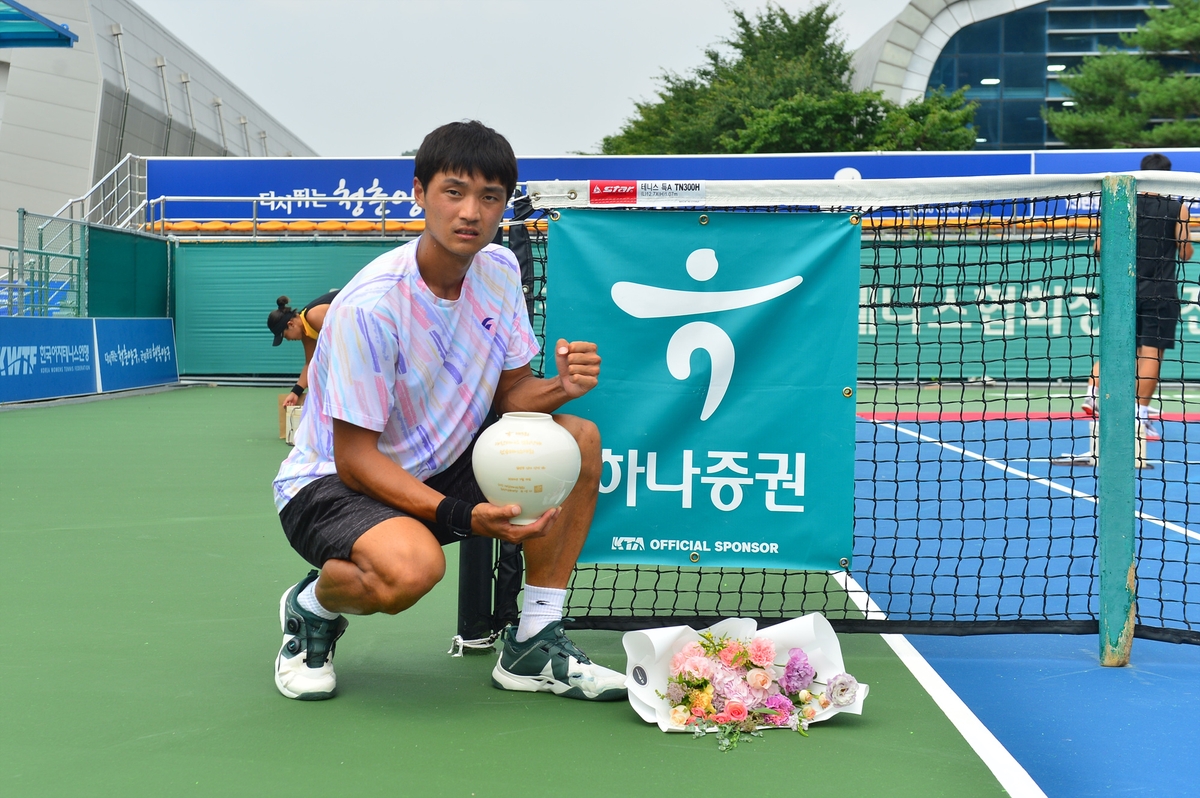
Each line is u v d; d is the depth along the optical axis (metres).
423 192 2.34
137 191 18.06
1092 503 5.61
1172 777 2.08
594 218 2.87
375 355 2.30
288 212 17.56
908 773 2.10
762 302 2.85
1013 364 14.30
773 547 2.88
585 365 2.49
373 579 2.27
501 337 2.56
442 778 2.05
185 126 33.44
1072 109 31.86
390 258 2.41
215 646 2.94
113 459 7.21
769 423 2.86
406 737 2.28
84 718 2.37
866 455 7.67
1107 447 2.82
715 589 3.70
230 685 2.61
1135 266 2.78
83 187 28.77
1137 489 5.98
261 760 2.13
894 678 2.74
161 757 2.14
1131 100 28.58
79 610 3.31
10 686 2.58
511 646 2.61
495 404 2.67
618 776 2.07
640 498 2.89
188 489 5.86
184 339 16.19
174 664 2.77
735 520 2.88
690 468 2.88
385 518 2.31
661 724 2.32
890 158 16.47
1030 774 2.10
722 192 2.83
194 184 17.66
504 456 2.24
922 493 6.00
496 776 2.07
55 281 14.25
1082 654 2.98
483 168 2.27
